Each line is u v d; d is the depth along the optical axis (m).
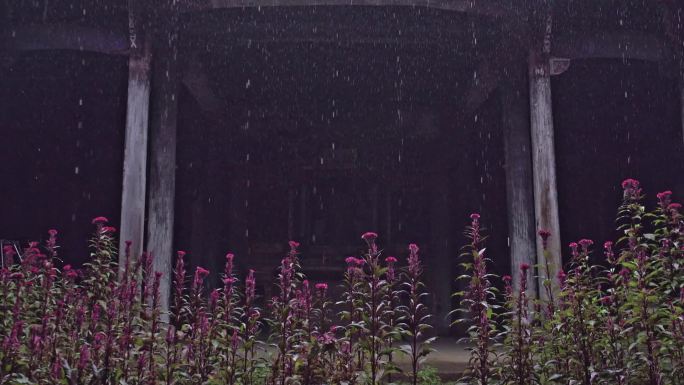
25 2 13.42
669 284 5.41
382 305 5.30
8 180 17.81
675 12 13.55
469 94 17.23
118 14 13.46
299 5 12.54
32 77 16.62
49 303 6.20
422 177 21.53
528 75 13.05
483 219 19.38
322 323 6.16
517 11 12.89
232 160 21.12
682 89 13.73
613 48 13.48
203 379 5.63
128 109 12.51
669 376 5.23
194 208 19.98
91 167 18.19
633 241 5.68
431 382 9.30
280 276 5.72
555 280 11.96
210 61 17.31
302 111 20.98
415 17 14.27
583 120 18.83
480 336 5.38
